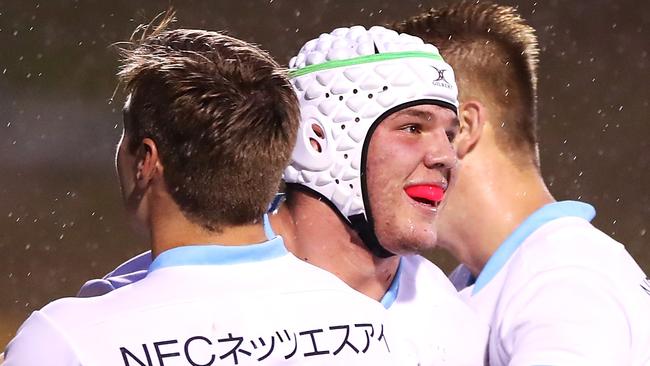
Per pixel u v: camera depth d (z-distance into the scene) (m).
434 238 7.89
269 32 54.03
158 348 6.42
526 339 7.84
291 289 6.88
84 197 33.19
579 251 8.34
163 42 7.14
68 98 45.44
